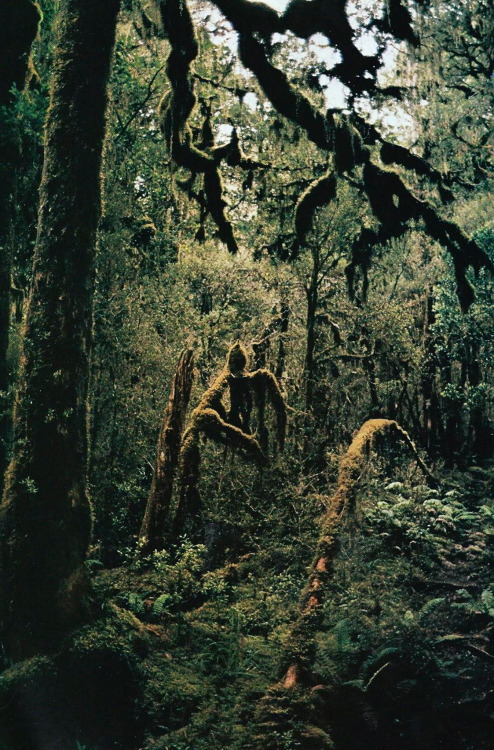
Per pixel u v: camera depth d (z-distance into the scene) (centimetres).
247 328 1538
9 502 786
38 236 823
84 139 823
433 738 754
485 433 2164
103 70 841
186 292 1484
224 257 1577
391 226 1041
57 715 710
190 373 1080
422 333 2000
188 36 939
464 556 1303
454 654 914
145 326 1264
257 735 704
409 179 1391
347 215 1412
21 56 940
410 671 837
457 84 1867
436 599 976
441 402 2092
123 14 1134
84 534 808
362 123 989
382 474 1571
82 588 794
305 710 742
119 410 1221
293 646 818
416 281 1984
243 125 1362
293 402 1441
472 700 805
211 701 750
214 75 1299
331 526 1016
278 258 1445
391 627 916
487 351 1959
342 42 916
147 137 1481
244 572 1044
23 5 931
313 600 910
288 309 1564
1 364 905
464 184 1385
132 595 890
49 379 794
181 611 910
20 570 767
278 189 1410
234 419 1165
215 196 1030
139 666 762
